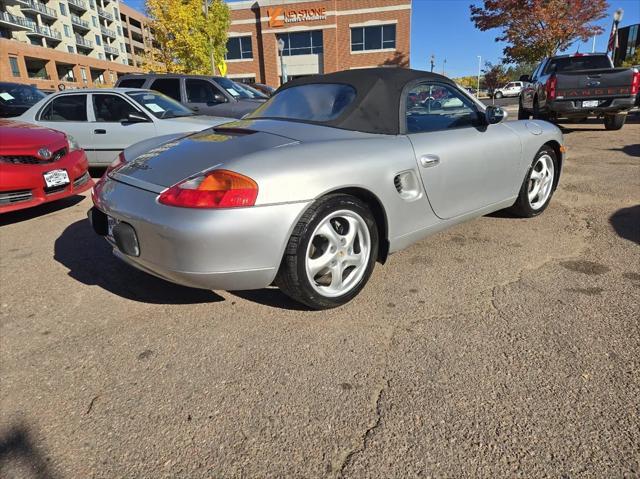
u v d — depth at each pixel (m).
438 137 2.98
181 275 2.20
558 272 2.98
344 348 2.22
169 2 21.39
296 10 30.30
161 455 1.62
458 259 3.24
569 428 1.68
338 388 1.94
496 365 2.05
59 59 54.44
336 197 2.37
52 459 1.62
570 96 9.15
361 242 2.60
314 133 2.60
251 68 32.44
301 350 2.21
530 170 3.81
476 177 3.22
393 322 2.44
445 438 1.65
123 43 83.06
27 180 4.16
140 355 2.22
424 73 3.09
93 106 6.43
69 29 65.94
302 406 1.84
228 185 2.11
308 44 31.08
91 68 63.72
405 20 29.23
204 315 2.58
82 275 3.17
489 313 2.50
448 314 2.50
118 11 81.56
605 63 10.52
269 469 1.55
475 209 3.33
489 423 1.72
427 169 2.82
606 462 1.53
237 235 2.12
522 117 12.53
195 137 2.84
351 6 29.67
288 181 2.21
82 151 4.98
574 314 2.45
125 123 6.28
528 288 2.77
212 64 22.80
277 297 2.76
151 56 24.47
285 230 2.21
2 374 2.10
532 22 18.41
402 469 1.53
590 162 6.50
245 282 2.25
